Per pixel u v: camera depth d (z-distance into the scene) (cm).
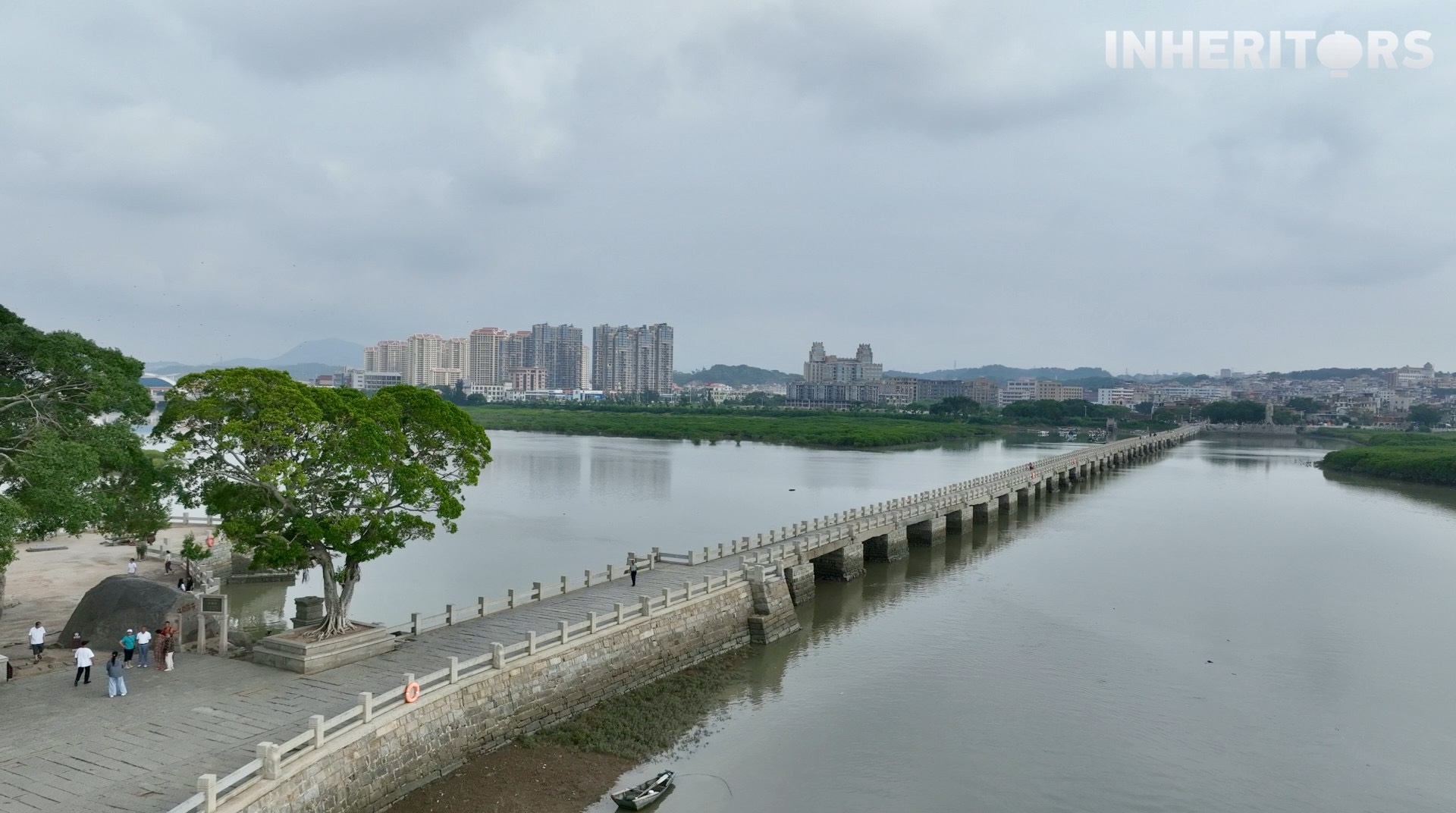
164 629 3547
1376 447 18125
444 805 2970
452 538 8206
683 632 4538
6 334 3653
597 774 3316
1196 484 13838
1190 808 3291
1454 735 3950
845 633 5275
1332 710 4203
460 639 3938
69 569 5800
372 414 3750
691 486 12369
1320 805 3334
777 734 3791
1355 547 8238
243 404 3612
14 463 3438
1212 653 4988
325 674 3444
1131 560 7562
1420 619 5712
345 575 3803
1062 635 5281
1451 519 10106
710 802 3191
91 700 3145
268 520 3656
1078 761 3634
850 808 3192
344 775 2745
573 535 8406
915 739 3784
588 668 3906
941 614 5706
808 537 6425
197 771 2581
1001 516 10125
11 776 2528
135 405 4097
